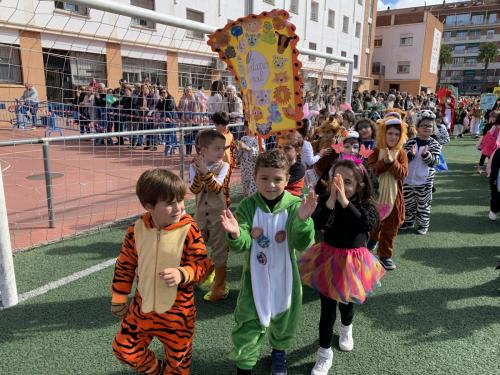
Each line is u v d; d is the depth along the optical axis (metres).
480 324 2.87
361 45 34.59
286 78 3.04
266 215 2.21
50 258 3.78
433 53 45.25
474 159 10.62
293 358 2.48
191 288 2.00
